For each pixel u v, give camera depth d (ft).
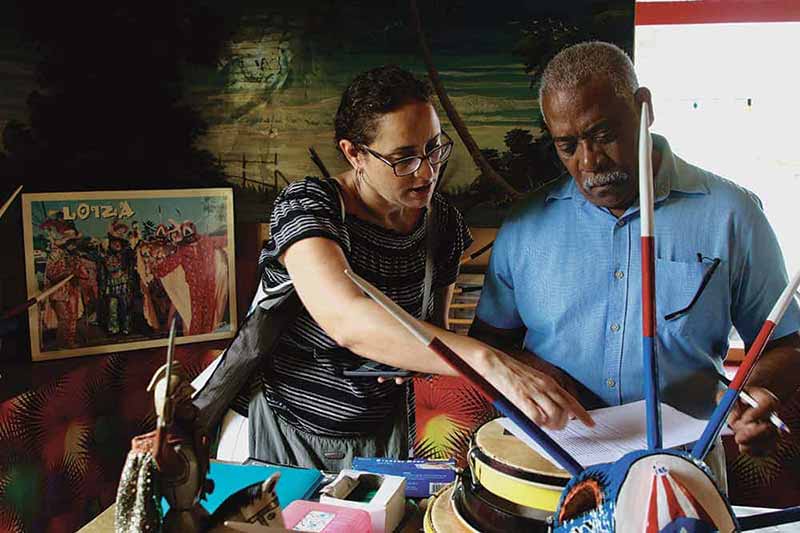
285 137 7.27
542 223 4.57
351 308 3.75
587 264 4.41
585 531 2.31
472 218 7.27
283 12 7.13
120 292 6.97
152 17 6.93
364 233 4.58
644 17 7.20
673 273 4.26
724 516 2.23
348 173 4.73
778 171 7.26
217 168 7.29
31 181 6.72
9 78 6.53
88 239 6.82
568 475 2.80
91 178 6.95
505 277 4.76
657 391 2.44
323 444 4.85
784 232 7.30
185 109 7.14
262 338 4.69
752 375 4.11
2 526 5.91
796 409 6.00
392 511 3.39
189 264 7.18
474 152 7.20
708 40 7.18
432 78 7.15
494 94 7.13
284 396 4.88
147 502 2.40
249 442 4.97
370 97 4.18
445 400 6.88
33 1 6.55
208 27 7.07
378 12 7.09
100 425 6.66
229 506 2.61
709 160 7.34
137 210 6.98
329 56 7.17
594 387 4.47
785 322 4.21
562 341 4.51
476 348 3.33
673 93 7.29
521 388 3.13
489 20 7.05
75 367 6.65
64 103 6.76
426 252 4.91
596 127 4.23
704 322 4.27
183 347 7.19
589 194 4.34
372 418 4.89
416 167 4.23
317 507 3.25
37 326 6.67
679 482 2.22
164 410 2.37
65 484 6.37
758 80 7.19
